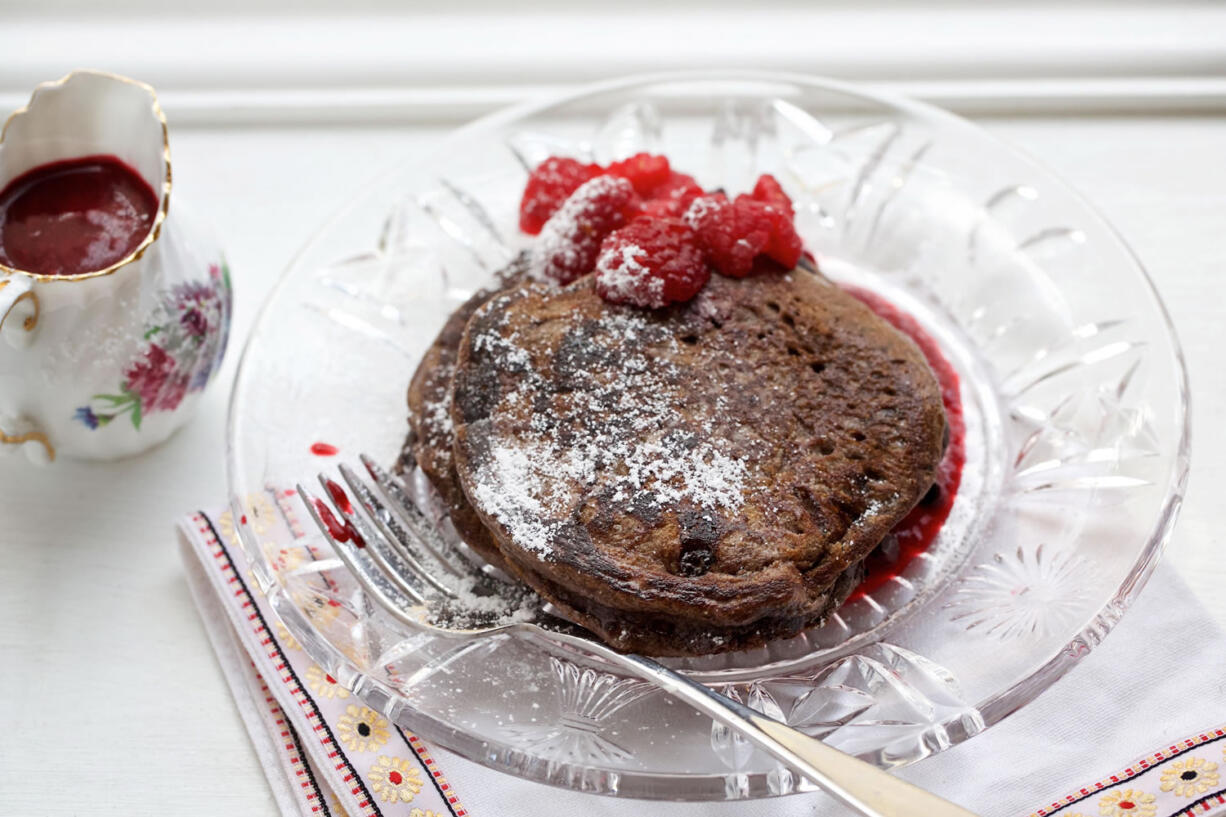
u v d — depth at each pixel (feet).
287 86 1.97
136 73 1.98
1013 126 1.84
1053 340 1.53
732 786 1.23
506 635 1.35
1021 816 1.28
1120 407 1.44
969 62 1.93
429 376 1.45
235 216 1.79
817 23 1.98
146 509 1.53
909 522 1.41
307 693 1.36
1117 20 1.92
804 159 1.71
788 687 1.31
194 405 1.56
